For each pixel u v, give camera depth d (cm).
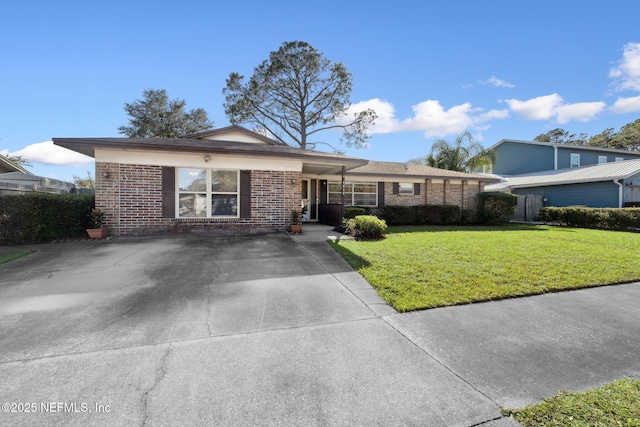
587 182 1700
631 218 1220
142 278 473
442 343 288
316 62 1950
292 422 184
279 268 541
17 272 501
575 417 188
